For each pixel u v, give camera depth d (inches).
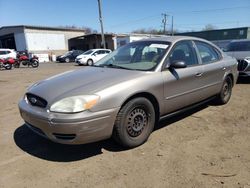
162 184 113.0
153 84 147.6
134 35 1589.6
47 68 852.6
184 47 177.6
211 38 2107.5
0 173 125.3
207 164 128.3
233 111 211.5
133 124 142.7
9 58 844.6
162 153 140.4
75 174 122.9
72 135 124.4
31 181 118.3
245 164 127.8
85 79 144.2
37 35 1635.1
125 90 134.6
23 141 161.2
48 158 138.9
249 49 360.8
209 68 191.6
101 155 140.1
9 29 1652.3
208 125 180.7
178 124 182.9
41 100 134.0
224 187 110.3
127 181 115.9
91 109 124.6
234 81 235.5
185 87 169.6
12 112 228.7
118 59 179.2
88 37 1722.4
